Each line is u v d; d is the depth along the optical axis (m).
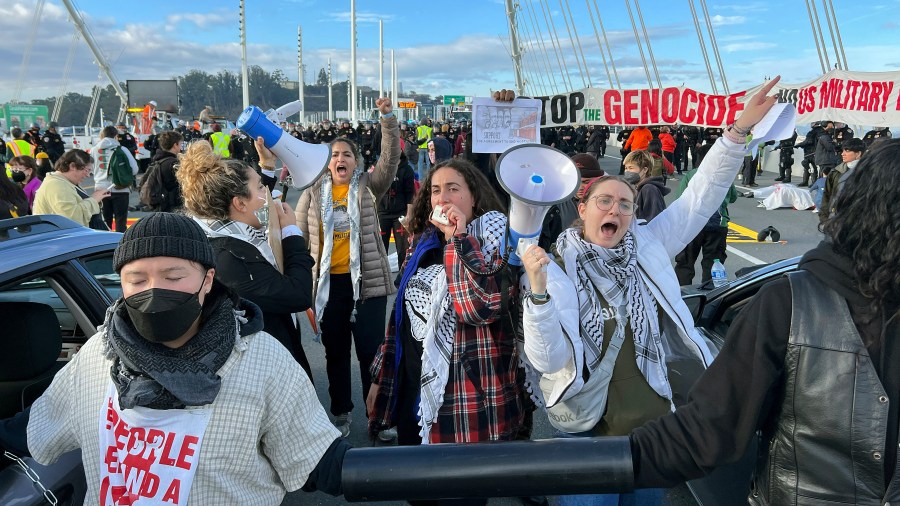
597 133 24.67
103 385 1.35
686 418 1.18
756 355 1.13
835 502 1.10
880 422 1.05
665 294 2.08
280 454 1.39
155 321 1.21
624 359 2.00
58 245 2.27
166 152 8.06
